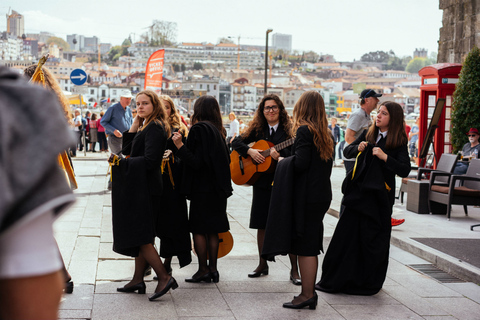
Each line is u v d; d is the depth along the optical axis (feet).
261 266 17.25
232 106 608.60
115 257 18.61
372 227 15.37
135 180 13.92
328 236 23.45
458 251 19.54
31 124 2.90
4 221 2.83
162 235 15.97
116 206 14.01
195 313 13.47
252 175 16.90
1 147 2.75
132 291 14.98
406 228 23.99
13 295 3.02
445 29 47.11
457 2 45.14
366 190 15.15
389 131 15.57
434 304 14.75
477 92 36.01
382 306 14.47
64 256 18.49
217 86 598.75
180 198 16.14
